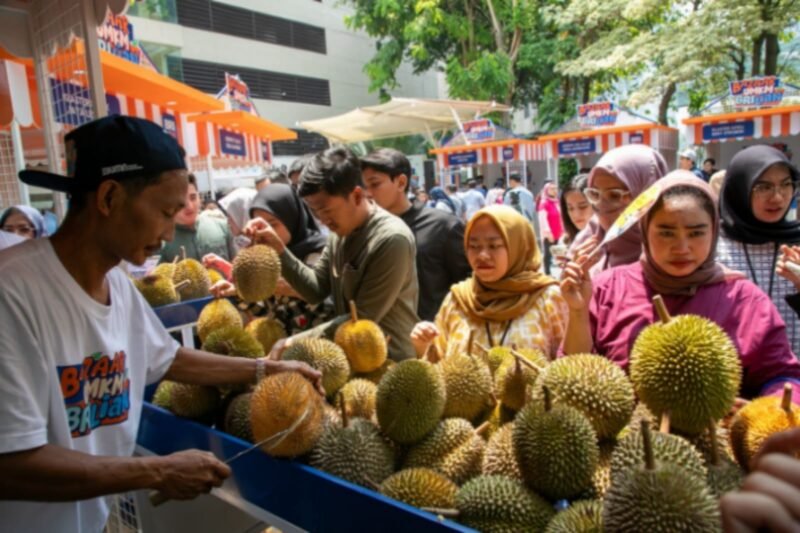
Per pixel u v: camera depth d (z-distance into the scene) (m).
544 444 1.08
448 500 1.16
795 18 11.69
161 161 1.18
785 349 1.52
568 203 3.91
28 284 1.15
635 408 1.30
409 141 21.62
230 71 18.95
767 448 0.72
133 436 1.43
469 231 2.09
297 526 1.26
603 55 14.46
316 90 22.31
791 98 9.92
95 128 1.17
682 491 0.88
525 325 2.02
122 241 1.22
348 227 2.10
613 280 1.82
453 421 1.42
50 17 2.54
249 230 2.29
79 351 1.24
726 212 2.54
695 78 12.99
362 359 1.74
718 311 1.60
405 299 2.17
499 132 12.82
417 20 16.50
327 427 1.33
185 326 2.51
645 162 2.21
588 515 0.98
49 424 1.20
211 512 1.91
